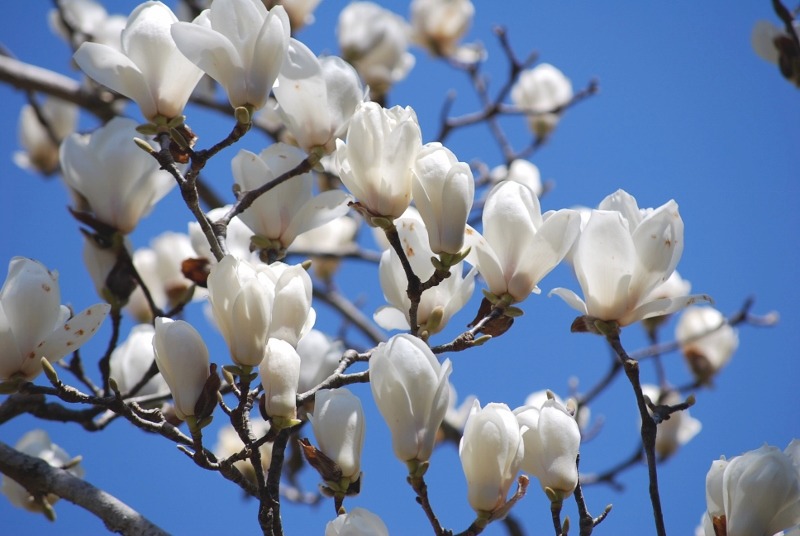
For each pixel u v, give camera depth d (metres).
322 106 2.10
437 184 1.99
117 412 1.96
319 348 2.16
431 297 2.09
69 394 1.96
